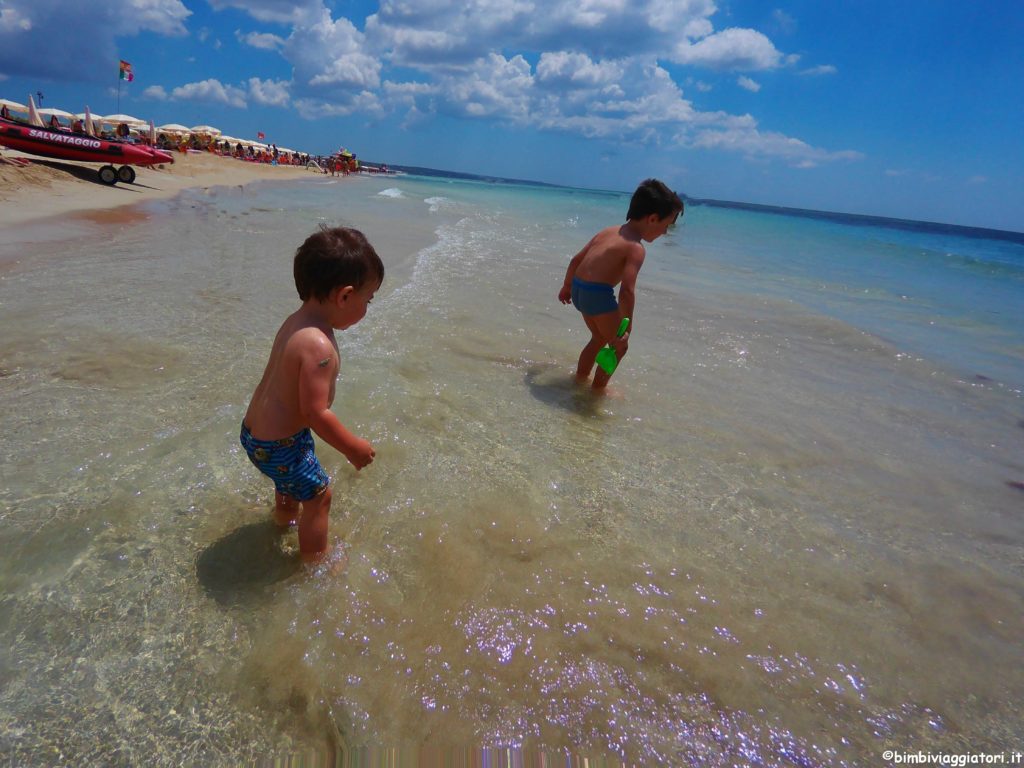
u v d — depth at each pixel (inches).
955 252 837.2
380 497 98.3
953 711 68.8
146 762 53.8
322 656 66.5
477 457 115.0
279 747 56.7
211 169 1051.3
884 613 84.4
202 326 165.0
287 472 79.5
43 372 128.5
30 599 69.6
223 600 73.0
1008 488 125.3
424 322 196.7
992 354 229.9
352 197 731.4
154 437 107.1
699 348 204.7
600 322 157.9
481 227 499.5
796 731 64.3
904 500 117.0
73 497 88.5
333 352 83.3
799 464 127.3
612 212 1062.4
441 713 61.7
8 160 477.7
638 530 97.5
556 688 66.0
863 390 177.3
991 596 90.2
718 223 1039.0
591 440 128.4
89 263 224.7
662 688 67.6
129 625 67.6
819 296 328.8
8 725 55.3
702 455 126.9
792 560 94.4
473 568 83.6
